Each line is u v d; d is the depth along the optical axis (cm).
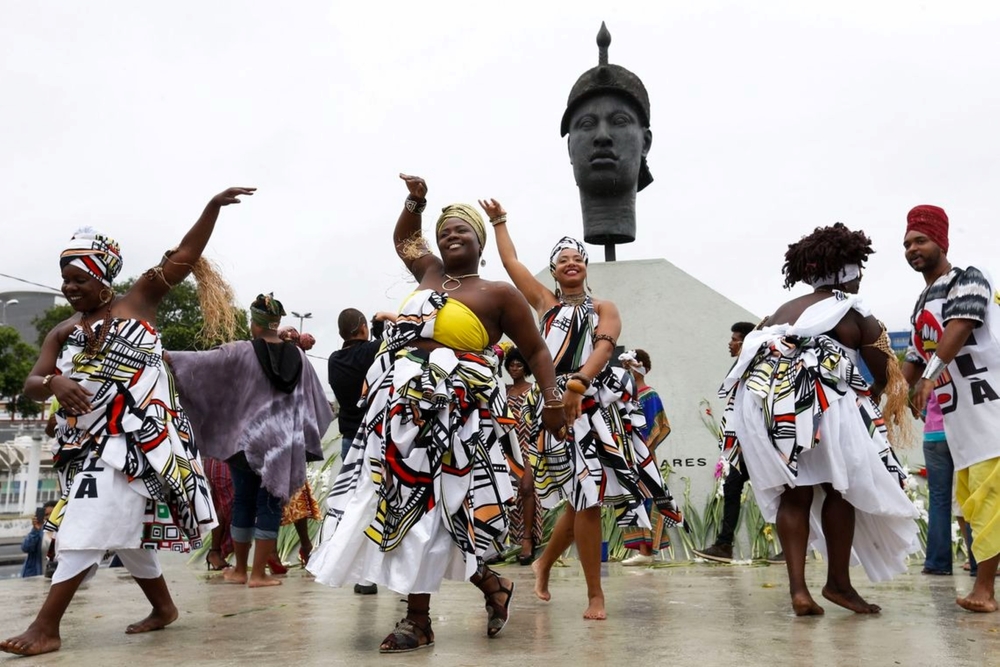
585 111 900
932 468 525
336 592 466
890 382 362
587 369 337
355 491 294
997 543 346
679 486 734
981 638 280
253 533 537
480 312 299
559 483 349
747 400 358
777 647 266
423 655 260
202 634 314
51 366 316
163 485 304
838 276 365
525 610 367
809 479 343
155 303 331
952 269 376
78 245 319
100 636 315
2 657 273
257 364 512
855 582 477
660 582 484
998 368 357
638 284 827
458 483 282
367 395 299
